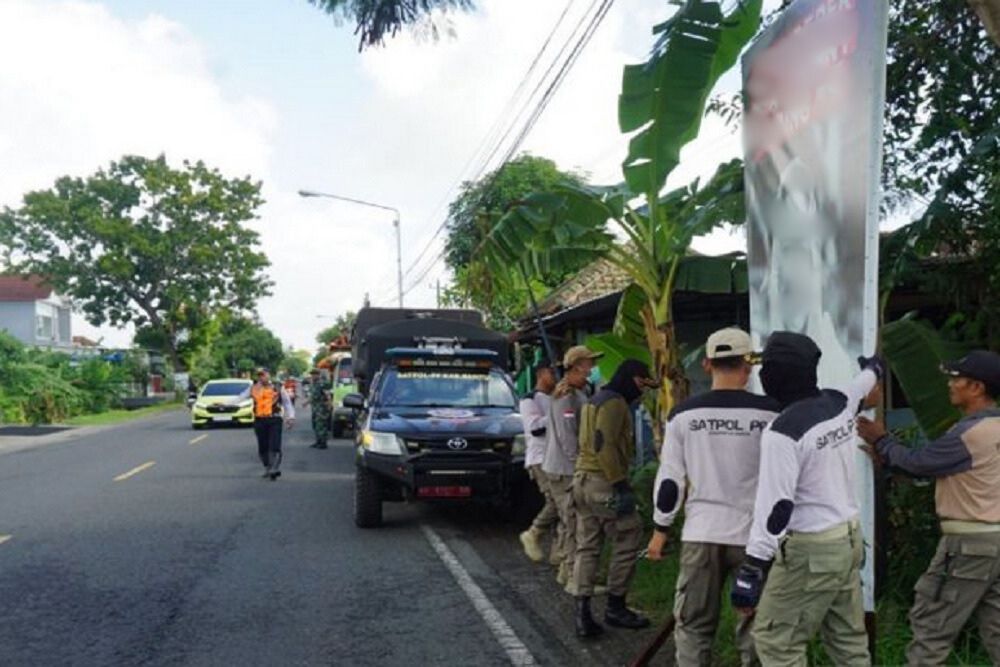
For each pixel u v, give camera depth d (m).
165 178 57.81
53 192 57.41
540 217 7.28
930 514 5.65
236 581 7.23
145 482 13.79
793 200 5.01
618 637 5.64
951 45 7.01
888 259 6.25
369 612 6.30
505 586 7.01
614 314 13.45
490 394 10.50
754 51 5.57
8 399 32.69
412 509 10.70
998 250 6.16
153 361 61.47
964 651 4.62
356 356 17.83
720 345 4.12
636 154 6.71
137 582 7.23
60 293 58.94
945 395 5.75
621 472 5.54
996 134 5.80
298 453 18.59
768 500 3.40
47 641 5.70
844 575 3.51
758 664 4.03
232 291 61.19
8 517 10.61
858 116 4.25
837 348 4.48
